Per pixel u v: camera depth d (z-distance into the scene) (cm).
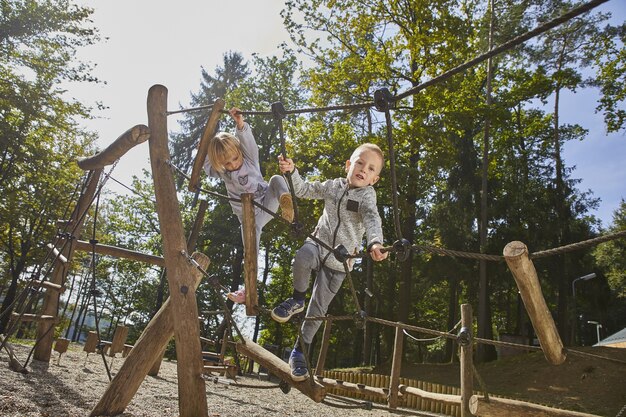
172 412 620
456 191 3017
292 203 349
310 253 379
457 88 2316
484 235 2594
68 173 2727
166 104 491
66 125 2373
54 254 996
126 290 4572
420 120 2275
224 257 3584
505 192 3186
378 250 327
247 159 446
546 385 1795
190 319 443
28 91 2192
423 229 3425
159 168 477
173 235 460
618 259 3612
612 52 2667
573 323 3372
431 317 4122
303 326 407
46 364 909
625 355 1892
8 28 2084
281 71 3456
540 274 3167
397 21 2389
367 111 2459
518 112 3441
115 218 3900
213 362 1444
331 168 2303
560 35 2834
